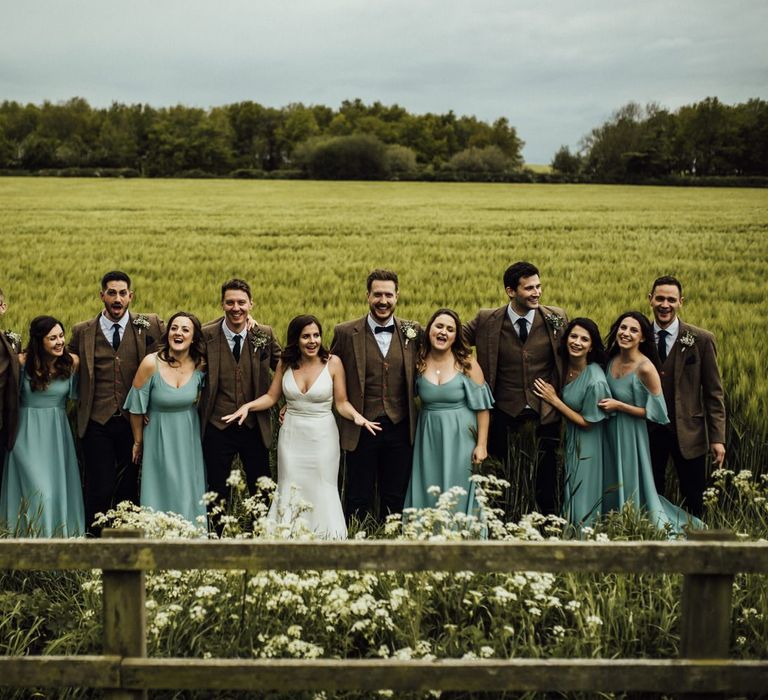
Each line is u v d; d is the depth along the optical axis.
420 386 6.04
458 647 4.01
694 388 6.05
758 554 3.09
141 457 6.06
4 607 4.36
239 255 20.72
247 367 6.09
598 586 4.46
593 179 88.00
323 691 3.56
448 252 21.86
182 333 5.81
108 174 95.62
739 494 5.89
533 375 6.13
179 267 17.83
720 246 24.22
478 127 149.12
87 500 6.18
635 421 5.84
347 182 85.25
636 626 4.18
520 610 4.25
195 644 4.05
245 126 127.19
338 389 6.04
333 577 4.20
